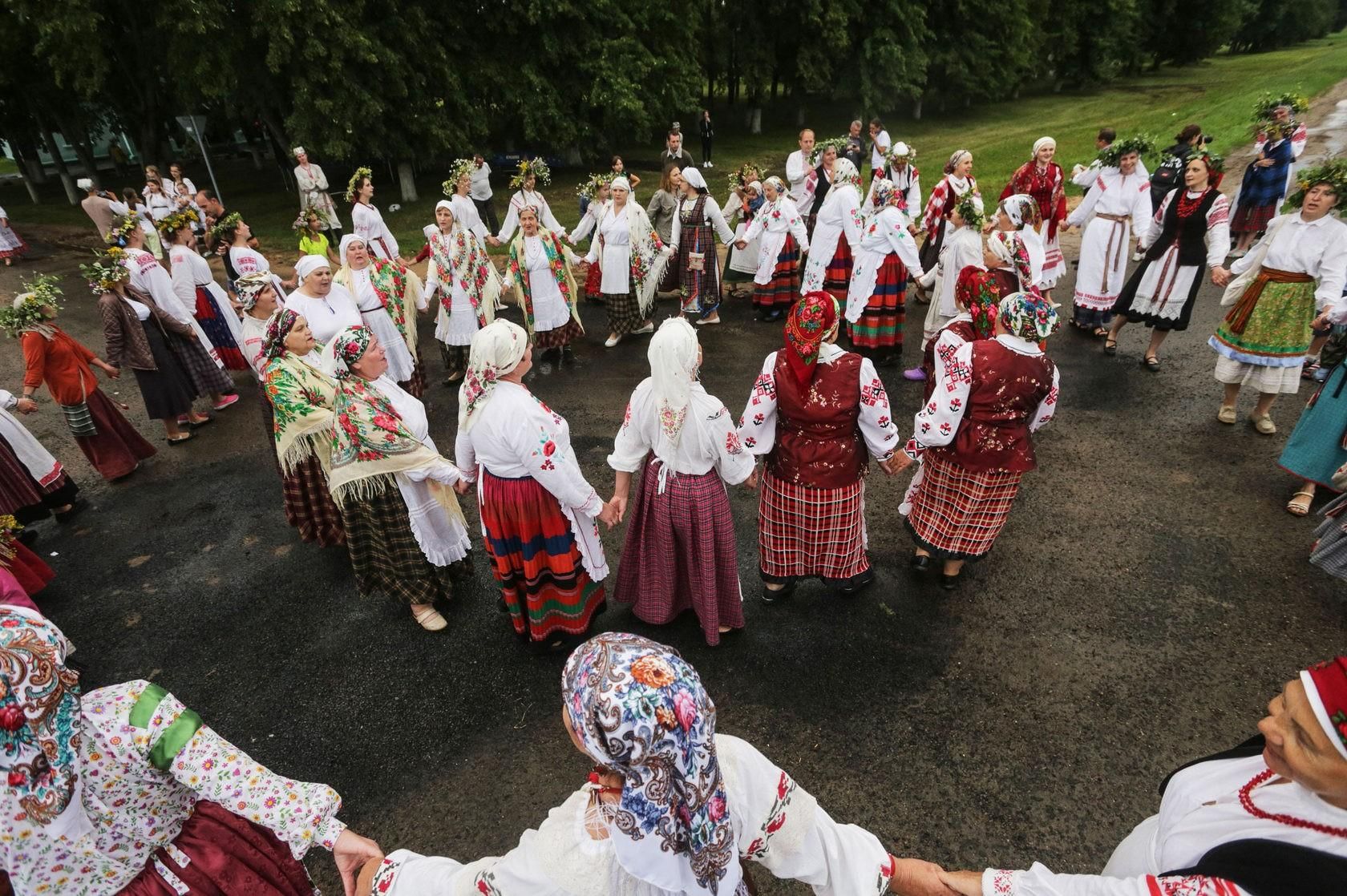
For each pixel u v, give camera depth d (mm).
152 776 1481
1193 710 3104
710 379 6703
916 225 8609
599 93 17109
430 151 16344
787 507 3430
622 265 7355
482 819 2826
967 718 3117
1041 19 29094
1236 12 35906
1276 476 4699
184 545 4730
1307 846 1062
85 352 5305
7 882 1445
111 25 16000
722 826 1197
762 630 3656
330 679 3547
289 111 16172
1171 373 6195
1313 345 5914
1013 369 3248
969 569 4027
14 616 1339
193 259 6953
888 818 2717
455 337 6645
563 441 3039
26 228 17094
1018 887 1324
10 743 1305
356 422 3240
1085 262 6707
